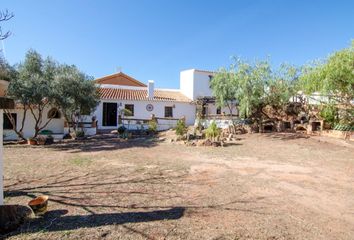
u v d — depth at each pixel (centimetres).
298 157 1164
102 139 1938
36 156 1220
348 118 1686
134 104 2708
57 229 439
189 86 3097
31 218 485
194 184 738
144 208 546
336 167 966
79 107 1916
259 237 423
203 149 1399
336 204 585
